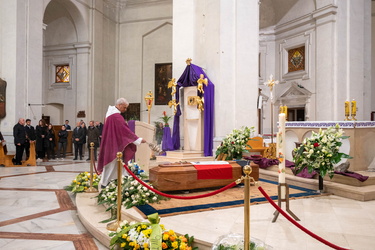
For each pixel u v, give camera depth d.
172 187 5.42
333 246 2.67
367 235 3.58
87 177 6.87
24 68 13.34
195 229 3.71
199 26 11.07
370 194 5.34
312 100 15.34
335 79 13.79
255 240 2.88
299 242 3.34
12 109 12.92
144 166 7.95
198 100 9.45
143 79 20.33
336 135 5.42
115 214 4.65
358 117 13.86
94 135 13.77
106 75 19.58
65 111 18.84
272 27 18.14
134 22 20.53
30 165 11.63
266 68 18.19
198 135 9.89
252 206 4.89
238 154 7.38
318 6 14.69
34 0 13.73
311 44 15.51
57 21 18.81
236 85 9.94
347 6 13.92
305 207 4.88
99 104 18.84
